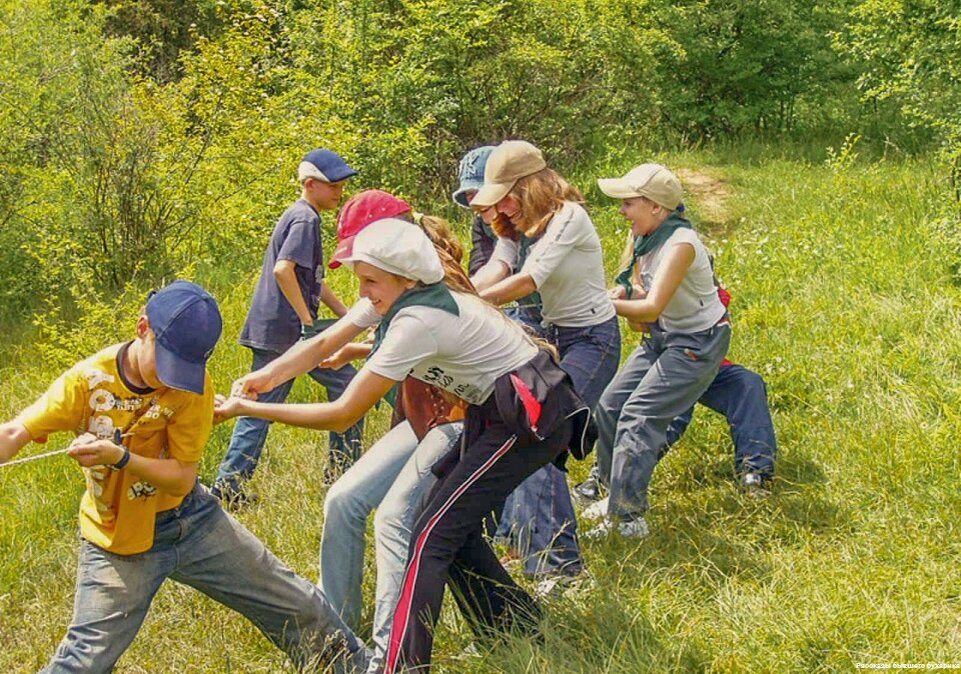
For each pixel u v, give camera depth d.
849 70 15.13
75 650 3.59
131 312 7.52
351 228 4.19
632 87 13.53
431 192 12.51
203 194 9.95
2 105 9.97
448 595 4.50
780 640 4.16
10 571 5.09
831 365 6.75
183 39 17.83
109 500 3.59
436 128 12.65
